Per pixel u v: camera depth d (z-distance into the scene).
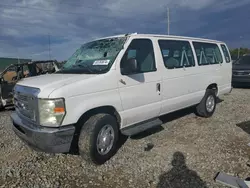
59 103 3.11
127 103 3.96
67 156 4.02
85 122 3.56
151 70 4.38
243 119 5.98
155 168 3.56
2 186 3.14
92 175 3.41
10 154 4.16
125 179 3.28
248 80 11.17
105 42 4.41
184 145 4.38
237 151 4.04
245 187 2.94
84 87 3.37
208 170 3.44
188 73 5.24
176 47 5.07
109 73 3.70
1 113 7.58
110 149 3.79
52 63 9.53
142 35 4.40
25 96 3.49
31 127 3.33
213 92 6.27
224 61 6.67
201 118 6.14
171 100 4.86
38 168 3.63
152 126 4.40
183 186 3.07
